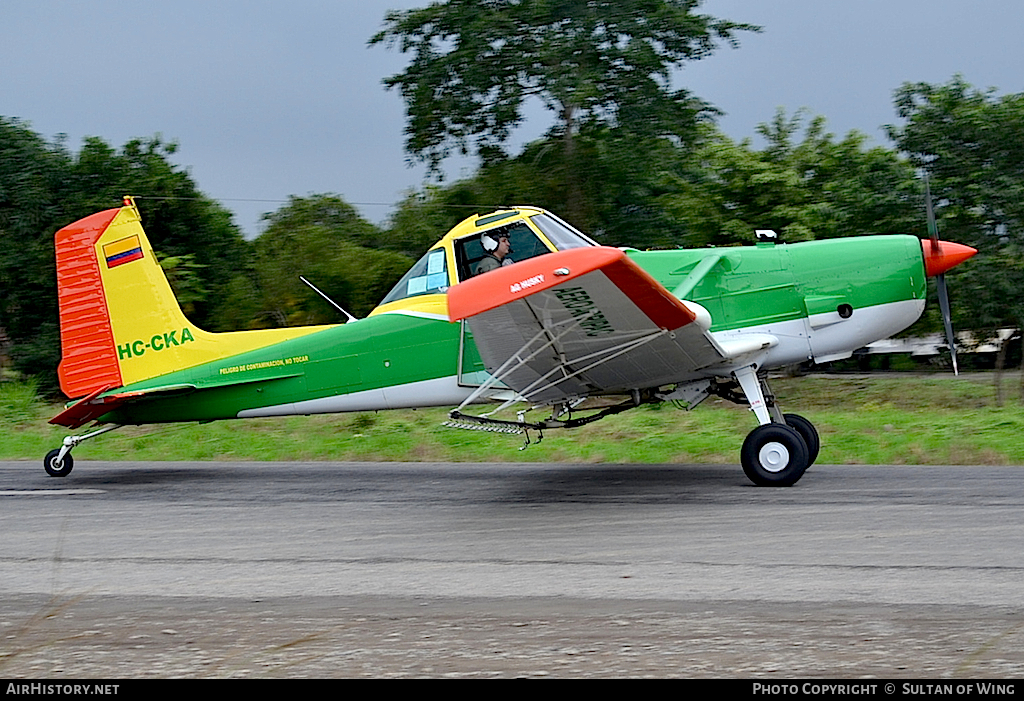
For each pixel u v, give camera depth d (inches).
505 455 643.5
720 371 486.3
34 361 1173.1
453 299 355.3
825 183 1085.1
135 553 356.5
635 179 1078.4
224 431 806.5
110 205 1226.0
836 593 273.6
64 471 587.2
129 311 571.8
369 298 1235.2
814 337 492.7
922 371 1289.4
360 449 692.1
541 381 474.6
